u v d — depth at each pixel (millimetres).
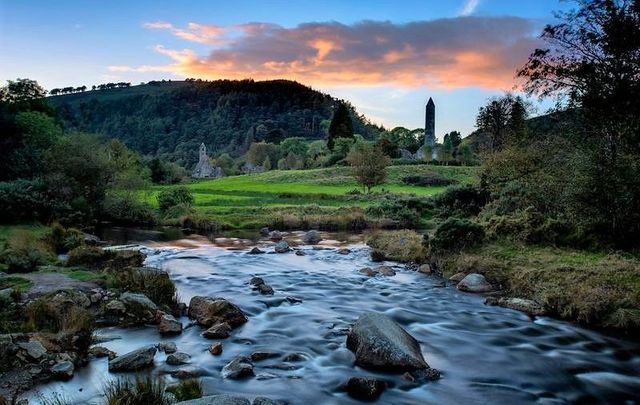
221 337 12367
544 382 10219
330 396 9211
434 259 22250
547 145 30234
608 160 20984
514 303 15828
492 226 23188
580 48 20625
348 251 27531
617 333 13391
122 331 12672
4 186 33406
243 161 161750
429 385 9852
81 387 9180
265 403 7934
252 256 25891
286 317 14398
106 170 41688
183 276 20312
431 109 139250
